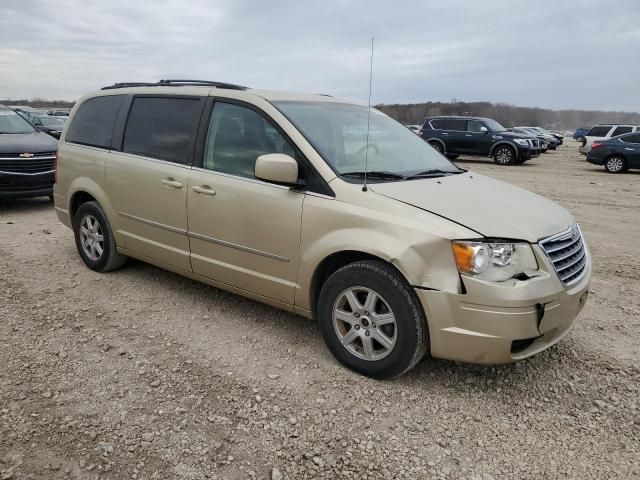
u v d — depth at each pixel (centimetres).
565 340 400
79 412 295
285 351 372
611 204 1073
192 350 371
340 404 310
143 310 438
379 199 326
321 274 356
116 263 513
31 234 683
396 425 292
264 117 381
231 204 384
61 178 547
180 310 439
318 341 389
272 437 279
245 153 387
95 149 507
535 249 304
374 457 266
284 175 341
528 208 346
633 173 1781
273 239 364
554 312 305
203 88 431
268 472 254
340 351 348
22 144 829
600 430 291
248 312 438
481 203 337
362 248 318
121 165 471
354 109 452
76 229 539
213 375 338
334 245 331
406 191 339
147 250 463
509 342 294
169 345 377
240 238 384
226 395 316
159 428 283
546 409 310
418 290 302
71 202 539
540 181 1483
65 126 557
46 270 532
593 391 330
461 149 2155
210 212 398
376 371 330
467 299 294
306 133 366
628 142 1764
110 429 281
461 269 294
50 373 335
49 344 373
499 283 292
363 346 336
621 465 263
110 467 254
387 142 425
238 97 401
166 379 332
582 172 1792
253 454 266
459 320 297
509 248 298
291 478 250
